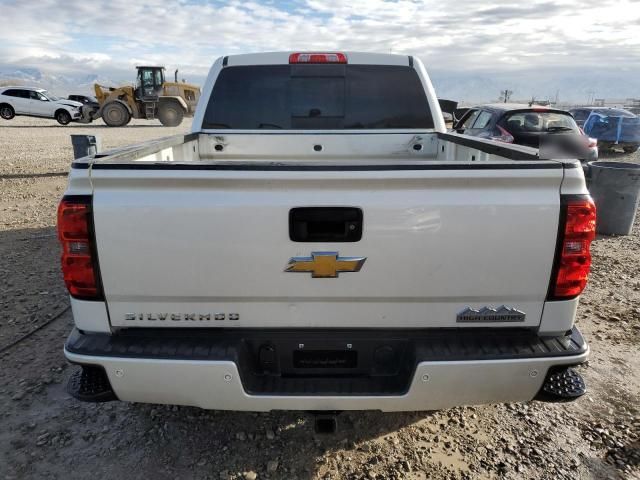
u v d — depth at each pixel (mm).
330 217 2107
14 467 2711
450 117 16891
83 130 24391
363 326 2260
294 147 4395
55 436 2959
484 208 2098
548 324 2244
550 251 2137
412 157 4418
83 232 2105
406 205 2094
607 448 2904
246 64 4301
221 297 2197
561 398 2289
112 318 2232
